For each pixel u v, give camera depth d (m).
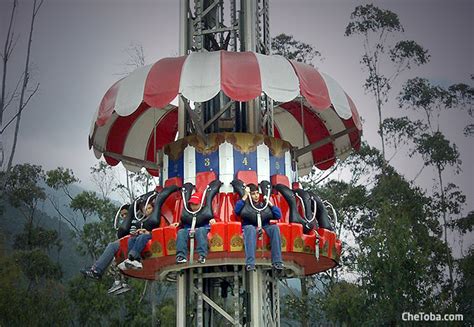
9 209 50.91
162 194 11.17
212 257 10.88
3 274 33.97
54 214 57.88
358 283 30.27
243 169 11.50
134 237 10.98
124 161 15.02
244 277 11.70
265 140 11.83
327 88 11.30
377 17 36.50
